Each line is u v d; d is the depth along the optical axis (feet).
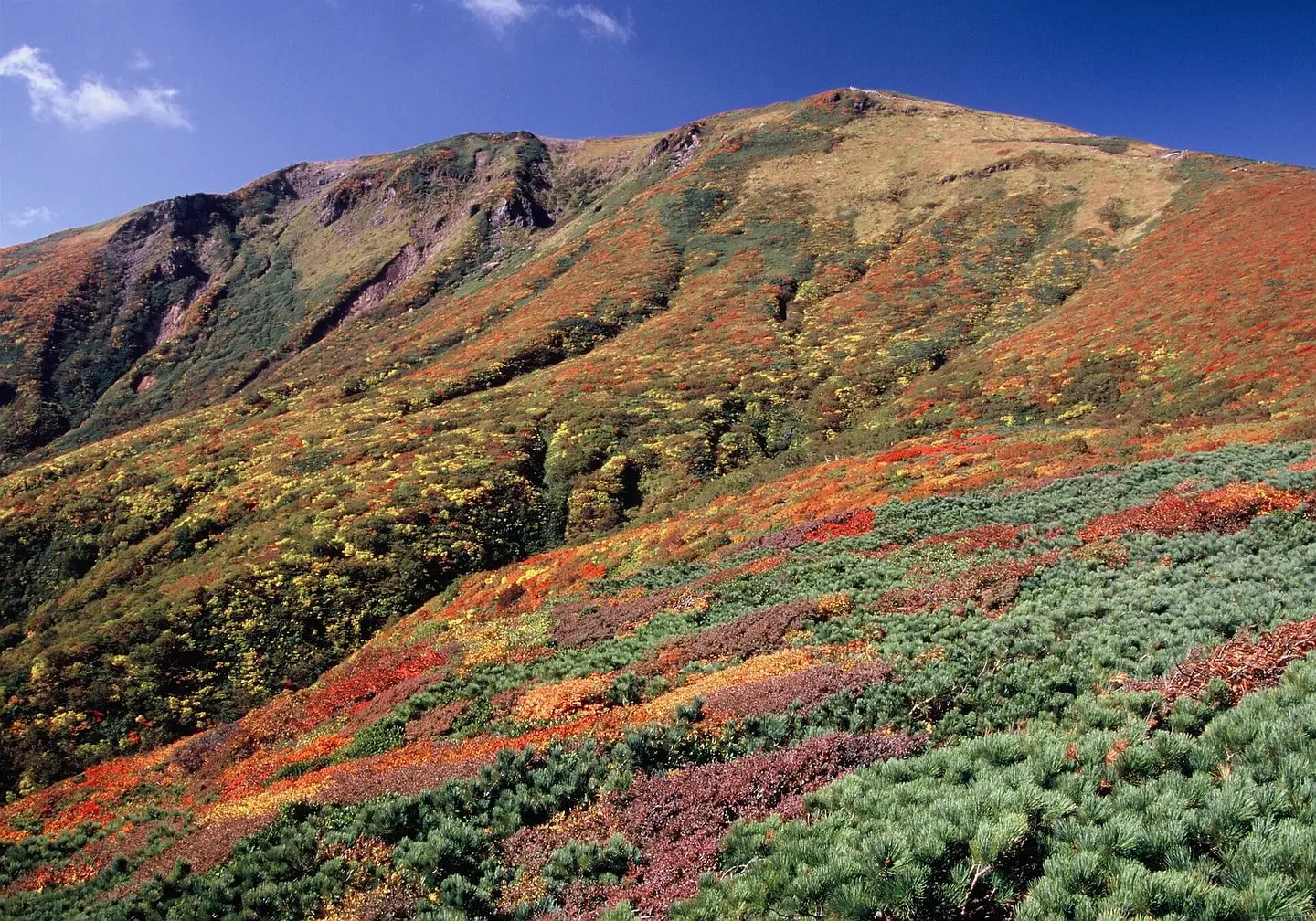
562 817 37.52
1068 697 38.27
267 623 122.31
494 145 640.17
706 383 214.48
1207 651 36.78
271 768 69.97
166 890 39.83
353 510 151.84
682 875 28.76
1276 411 115.24
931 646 49.47
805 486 126.31
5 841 73.00
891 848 22.57
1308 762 22.88
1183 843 20.62
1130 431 118.42
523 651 80.59
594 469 170.40
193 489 180.65
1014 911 19.98
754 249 334.65
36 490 201.98
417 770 48.11
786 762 35.37
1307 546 53.72
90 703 108.17
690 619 75.87
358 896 34.22
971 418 165.07
